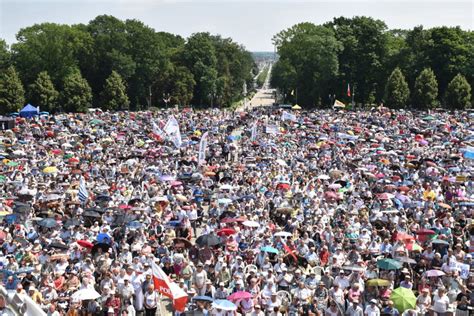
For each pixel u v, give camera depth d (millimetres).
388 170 48938
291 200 37844
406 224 31219
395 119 94938
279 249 27125
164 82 159375
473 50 144375
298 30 157875
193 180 44812
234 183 44125
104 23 154000
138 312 23031
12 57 142750
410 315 20766
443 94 144750
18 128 77500
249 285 23266
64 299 22484
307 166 52500
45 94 132250
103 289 22094
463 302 22406
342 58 156000
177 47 187625
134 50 153125
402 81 137500
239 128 95438
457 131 76750
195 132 75938
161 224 31047
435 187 39969
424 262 26188
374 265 24844
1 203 35156
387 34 160000
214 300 20719
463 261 26188
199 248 27391
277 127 76062
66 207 35781
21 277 23812
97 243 26172
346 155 59188
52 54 141625
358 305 21453
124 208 33500
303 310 22031
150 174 45688
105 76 150125
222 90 171750
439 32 146250
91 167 50562
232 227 30641
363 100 154375
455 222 32531
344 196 40312
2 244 27969
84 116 101875
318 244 29234
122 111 133375
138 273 23250
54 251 26234
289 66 157000
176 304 20969
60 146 64375
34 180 42969
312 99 156375
